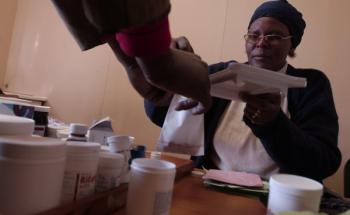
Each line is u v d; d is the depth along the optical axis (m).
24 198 0.33
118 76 2.17
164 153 1.01
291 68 1.17
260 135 0.81
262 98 0.73
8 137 0.37
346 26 1.73
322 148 0.95
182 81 0.29
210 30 1.98
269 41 1.04
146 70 0.28
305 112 1.06
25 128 0.43
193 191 0.66
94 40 0.32
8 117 0.45
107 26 0.23
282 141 0.82
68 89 2.31
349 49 1.72
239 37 1.92
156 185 0.43
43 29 2.39
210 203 0.59
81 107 2.26
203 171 0.89
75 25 0.30
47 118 0.69
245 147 1.06
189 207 0.54
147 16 0.23
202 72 0.31
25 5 2.43
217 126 1.14
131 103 2.13
